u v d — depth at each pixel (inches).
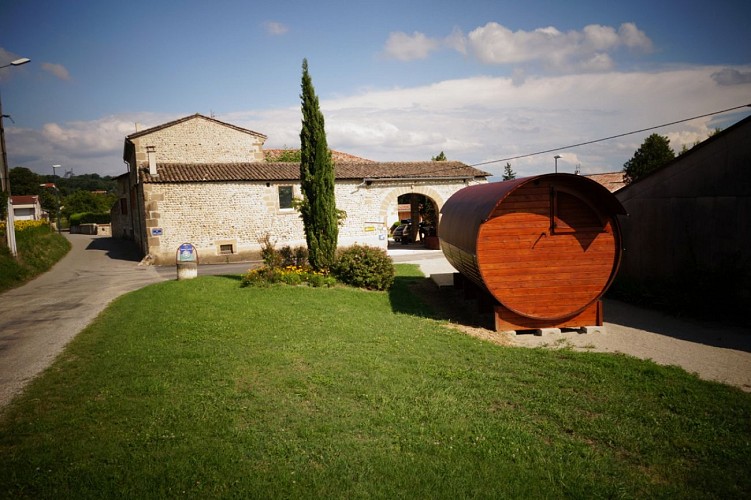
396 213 1720.0
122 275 730.2
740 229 409.4
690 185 459.5
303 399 222.7
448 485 156.7
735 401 226.7
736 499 152.6
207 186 896.3
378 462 168.9
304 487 154.2
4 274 648.4
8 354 306.5
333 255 598.9
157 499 145.2
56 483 152.0
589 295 387.9
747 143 400.2
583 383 254.2
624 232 554.3
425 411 211.8
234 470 161.5
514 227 381.4
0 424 195.2
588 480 161.5
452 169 1090.1
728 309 409.7
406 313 450.3
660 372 270.4
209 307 414.0
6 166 803.4
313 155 584.4
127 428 190.2
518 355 312.0
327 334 341.1
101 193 2915.8
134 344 306.8
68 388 235.0
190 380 242.7
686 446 184.2
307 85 575.2
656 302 452.1
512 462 172.4
